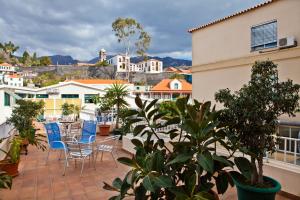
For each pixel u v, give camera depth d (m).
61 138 7.82
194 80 14.14
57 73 66.19
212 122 3.10
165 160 3.05
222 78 12.49
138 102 3.49
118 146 9.10
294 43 9.54
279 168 4.70
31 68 67.88
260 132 3.28
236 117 3.34
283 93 3.31
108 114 13.34
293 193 4.48
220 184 3.08
